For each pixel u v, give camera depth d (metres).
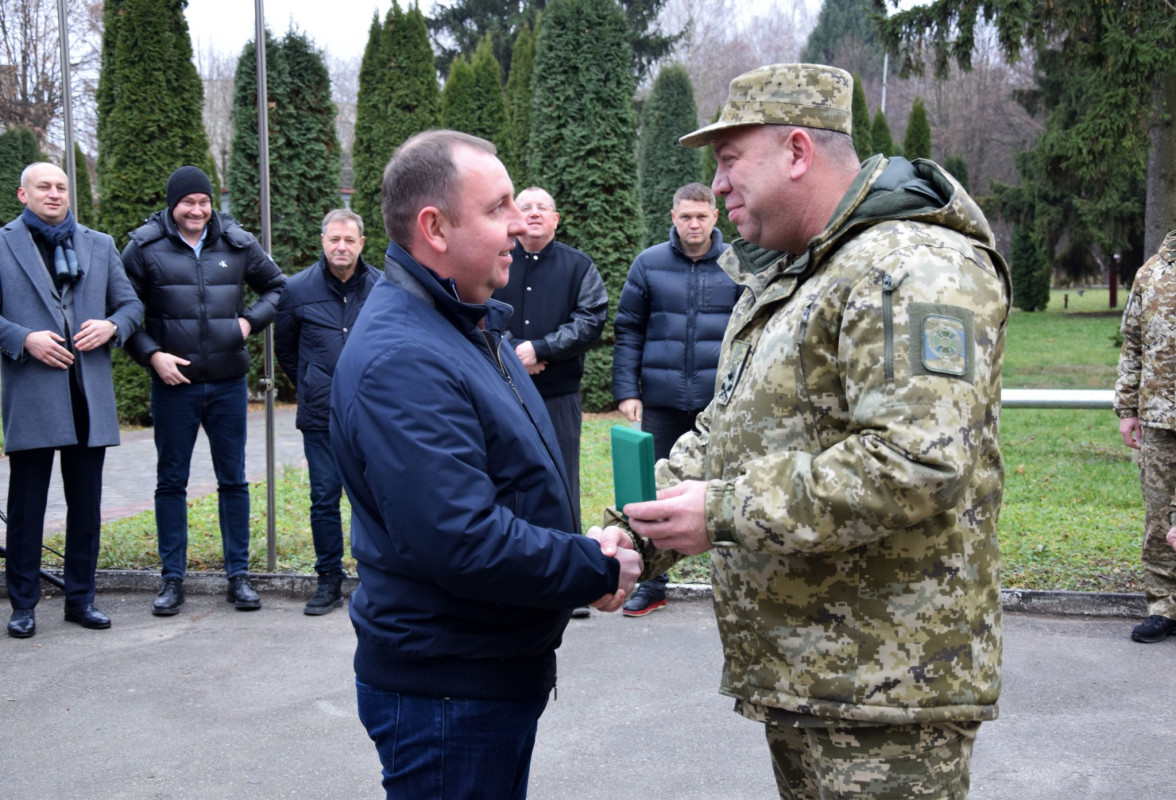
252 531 6.12
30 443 4.46
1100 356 19.30
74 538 4.68
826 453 1.62
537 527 1.74
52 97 17.94
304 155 13.82
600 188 12.24
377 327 1.75
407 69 13.89
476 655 1.77
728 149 1.87
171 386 4.89
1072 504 6.71
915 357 1.56
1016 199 24.47
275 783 3.12
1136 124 11.90
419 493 1.64
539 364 4.71
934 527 1.70
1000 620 1.81
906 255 1.62
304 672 4.09
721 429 1.91
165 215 4.98
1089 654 4.24
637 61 25.36
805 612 1.74
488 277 1.87
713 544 1.69
